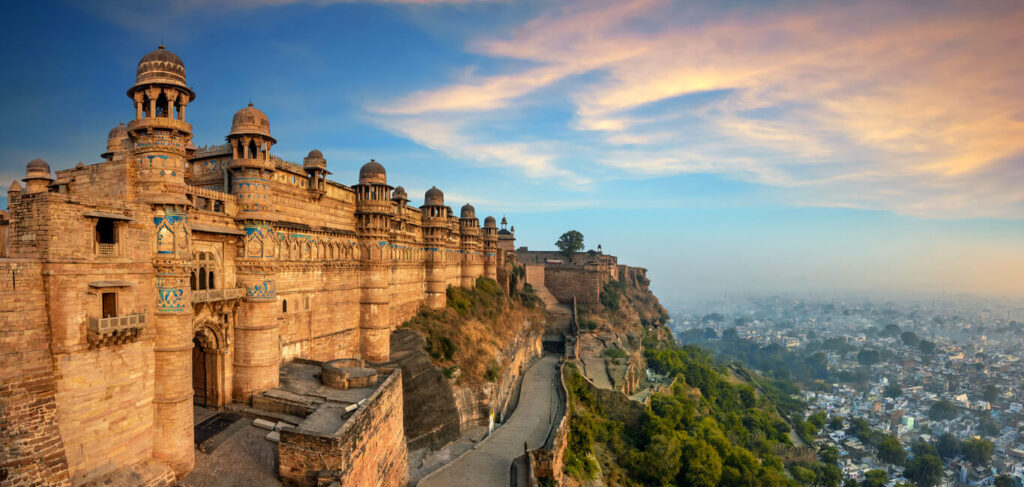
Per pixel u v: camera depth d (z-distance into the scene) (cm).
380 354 5806
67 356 2341
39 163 5459
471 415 5988
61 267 2325
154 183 2891
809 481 9594
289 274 4612
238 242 3934
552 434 5122
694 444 7294
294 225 4631
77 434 2383
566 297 14212
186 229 2958
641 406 8175
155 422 2802
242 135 3931
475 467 4516
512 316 10619
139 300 2708
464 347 7150
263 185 3984
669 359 12512
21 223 2425
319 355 5088
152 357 2783
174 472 2816
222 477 2912
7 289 2148
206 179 4591
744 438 10269
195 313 3491
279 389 3941
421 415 5244
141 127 2912
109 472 2525
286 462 2873
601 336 11800
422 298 7975
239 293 3825
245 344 3884
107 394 2525
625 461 6912
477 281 10825
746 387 13538
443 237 8300
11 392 2134
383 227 5925
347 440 2895
